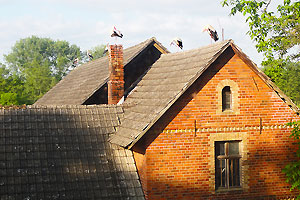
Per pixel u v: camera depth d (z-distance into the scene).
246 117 16.53
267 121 16.78
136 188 15.00
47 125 16.30
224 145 16.45
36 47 100.88
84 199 14.22
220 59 16.25
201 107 15.88
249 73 16.61
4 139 15.20
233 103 16.41
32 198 13.69
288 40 23.67
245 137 16.50
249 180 16.47
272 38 23.92
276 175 16.86
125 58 22.52
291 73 49.44
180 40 21.41
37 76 77.56
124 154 16.11
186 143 15.60
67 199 14.03
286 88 48.09
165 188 15.23
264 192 16.67
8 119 16.02
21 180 14.09
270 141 16.84
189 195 15.55
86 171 15.05
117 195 14.65
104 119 17.31
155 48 22.70
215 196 15.93
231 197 16.17
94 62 31.78
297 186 16.70
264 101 16.77
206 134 15.93
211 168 15.91
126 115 17.50
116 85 19.66
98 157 15.66
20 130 15.73
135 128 15.23
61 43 102.50
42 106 17.09
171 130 15.41
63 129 16.34
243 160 16.44
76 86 26.86
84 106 17.67
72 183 14.52
